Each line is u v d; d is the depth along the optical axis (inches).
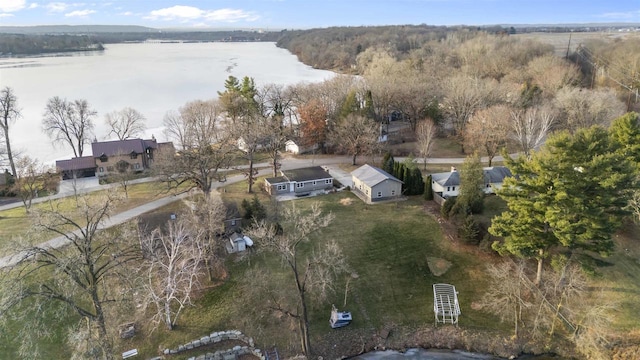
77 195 2167.8
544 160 1369.3
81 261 1146.0
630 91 3533.5
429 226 1988.2
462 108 3166.8
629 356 1272.1
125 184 2493.8
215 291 1587.1
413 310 1529.3
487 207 2069.4
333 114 3373.5
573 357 1344.7
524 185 1450.5
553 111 2817.4
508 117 2770.7
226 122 3125.0
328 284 1594.5
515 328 1418.6
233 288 1603.1
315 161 3048.7
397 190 2329.0
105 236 1494.8
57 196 2477.9
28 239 1112.8
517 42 5570.9
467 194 1982.0
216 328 1423.5
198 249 1531.7
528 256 1456.7
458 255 1779.0
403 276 1684.3
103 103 4877.0
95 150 2851.9
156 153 2691.9
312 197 2370.8
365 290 1612.9
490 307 1507.1
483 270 1689.2
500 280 1566.2
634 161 1718.8
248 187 2518.5
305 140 3213.6
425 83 3690.9
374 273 1696.6
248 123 2773.1
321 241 1893.5
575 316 1437.0
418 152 3139.8
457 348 1400.1
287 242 1353.3
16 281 1074.7
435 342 1413.6
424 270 1710.1
